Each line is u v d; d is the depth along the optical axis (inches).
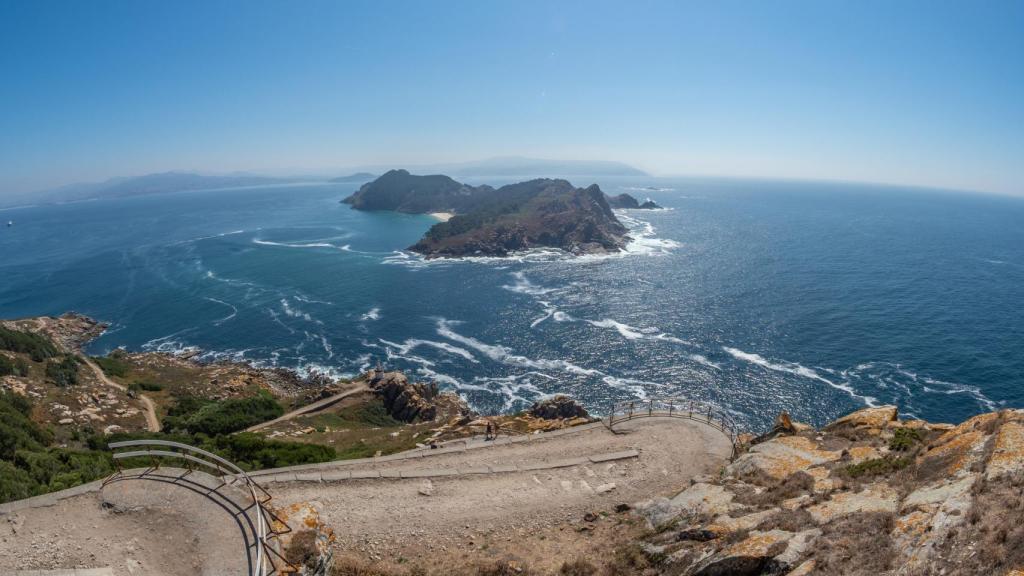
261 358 3444.9
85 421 2219.5
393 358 3393.2
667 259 6171.3
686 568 606.2
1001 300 4264.3
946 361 3019.2
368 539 759.7
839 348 3245.6
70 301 4667.8
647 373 3038.9
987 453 598.5
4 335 2878.9
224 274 5531.5
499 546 761.6
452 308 4315.9
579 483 954.1
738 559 550.6
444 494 890.1
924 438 858.1
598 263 6003.9
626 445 1122.7
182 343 3708.2
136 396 2689.5
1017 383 2743.6
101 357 3292.3
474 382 3046.3
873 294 4439.0
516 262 6166.3
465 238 6884.8
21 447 1326.3
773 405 2613.2
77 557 544.7
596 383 2960.1
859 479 720.3
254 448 1384.1
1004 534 419.2
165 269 5831.7
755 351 3253.0
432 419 2546.8
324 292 4835.1
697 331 3627.0
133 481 654.5
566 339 3582.7
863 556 485.4
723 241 7524.6
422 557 732.0
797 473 783.7
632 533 772.6
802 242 7440.9
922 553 450.6
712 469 1020.5
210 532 587.8
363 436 1971.0
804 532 569.6
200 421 2222.0
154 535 577.9
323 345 3624.5
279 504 817.5
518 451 1099.9
